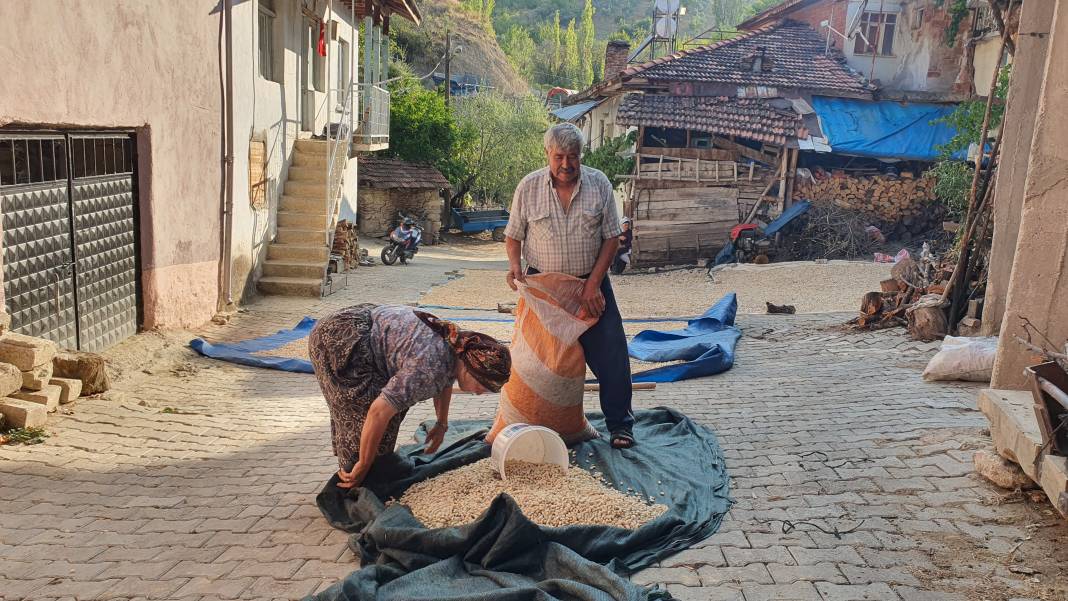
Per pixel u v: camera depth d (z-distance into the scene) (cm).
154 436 606
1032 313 459
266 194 1363
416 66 6016
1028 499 414
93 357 695
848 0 2227
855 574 351
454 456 484
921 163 2019
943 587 337
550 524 390
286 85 1487
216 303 1102
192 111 999
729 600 331
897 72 2219
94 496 479
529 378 497
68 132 767
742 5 9275
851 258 1917
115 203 857
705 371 769
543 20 12300
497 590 317
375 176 3052
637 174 2025
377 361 403
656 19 2766
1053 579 339
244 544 403
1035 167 448
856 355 827
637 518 401
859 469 473
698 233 2017
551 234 490
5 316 639
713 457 498
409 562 356
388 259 2056
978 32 1931
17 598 351
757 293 1494
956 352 665
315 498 465
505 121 4062
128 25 830
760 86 2084
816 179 2000
